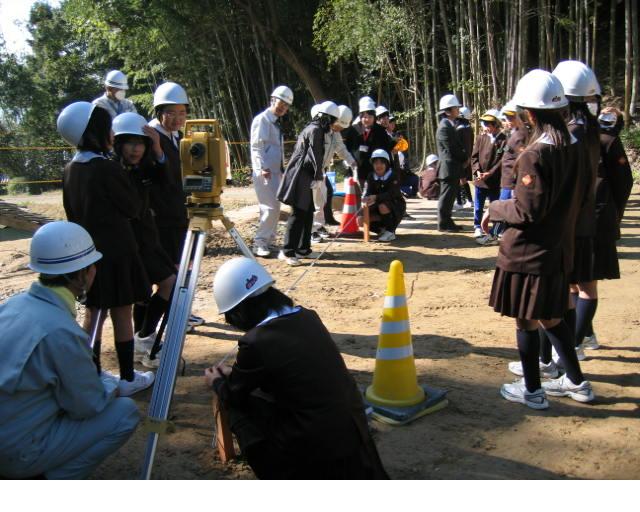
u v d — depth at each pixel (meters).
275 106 7.52
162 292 4.51
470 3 14.77
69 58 30.91
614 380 4.11
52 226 2.78
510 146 7.12
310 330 2.59
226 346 4.93
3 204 11.50
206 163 3.83
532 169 3.25
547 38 14.98
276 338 2.53
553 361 4.26
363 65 18.47
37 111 29.22
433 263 7.46
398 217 8.66
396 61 18.36
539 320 3.76
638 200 11.06
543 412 3.74
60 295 2.74
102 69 31.33
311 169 7.12
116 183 3.66
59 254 2.73
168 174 4.42
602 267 4.25
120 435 2.88
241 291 2.61
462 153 8.96
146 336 4.65
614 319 5.24
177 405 3.95
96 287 3.72
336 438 2.50
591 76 3.72
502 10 17.66
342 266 7.39
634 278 6.41
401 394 3.73
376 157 8.50
